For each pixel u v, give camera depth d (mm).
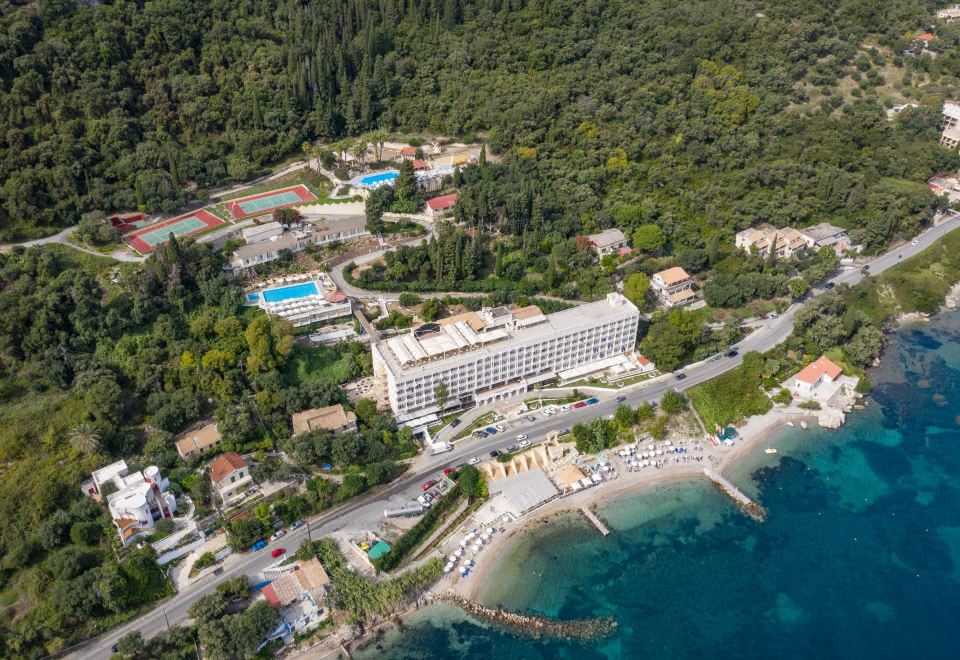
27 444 197000
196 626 165000
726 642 176125
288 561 183750
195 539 184750
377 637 173875
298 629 170875
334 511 199875
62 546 178750
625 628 178625
